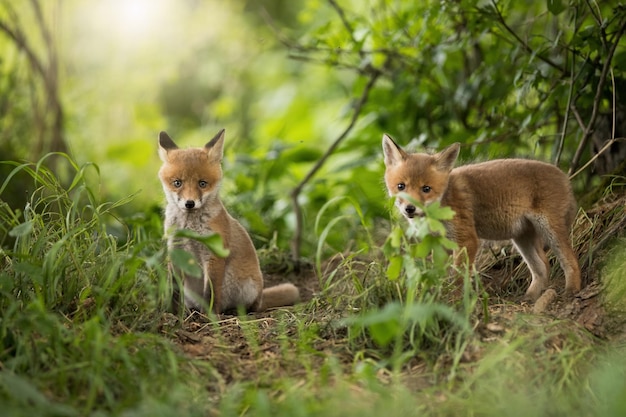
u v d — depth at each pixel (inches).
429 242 311.4
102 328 319.9
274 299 449.1
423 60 576.1
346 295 363.9
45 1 719.7
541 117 491.8
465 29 545.3
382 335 280.8
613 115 440.1
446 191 404.2
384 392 269.6
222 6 913.5
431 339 309.4
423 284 318.0
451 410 268.1
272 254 540.1
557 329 317.4
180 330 345.1
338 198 379.2
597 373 283.7
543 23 595.8
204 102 968.9
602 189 458.3
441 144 552.7
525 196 397.4
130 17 836.6
